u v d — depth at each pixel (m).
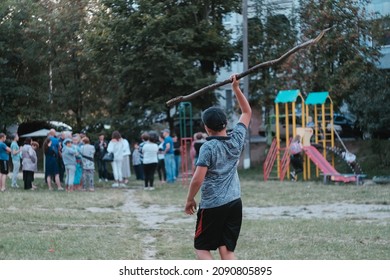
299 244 12.22
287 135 29.69
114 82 39.16
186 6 34.88
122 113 38.78
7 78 41.56
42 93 42.75
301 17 33.66
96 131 40.62
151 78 35.22
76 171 24.83
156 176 32.34
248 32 35.34
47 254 11.20
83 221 15.77
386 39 32.88
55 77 43.25
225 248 7.72
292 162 28.97
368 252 11.34
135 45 34.31
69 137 24.72
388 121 30.58
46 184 26.70
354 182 26.66
